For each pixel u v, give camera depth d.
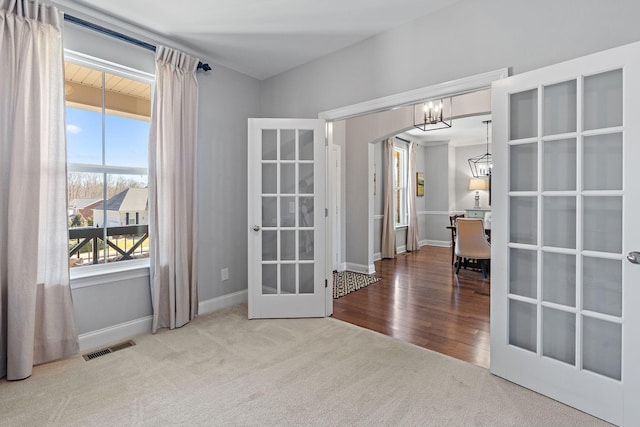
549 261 1.97
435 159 8.14
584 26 1.86
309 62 3.36
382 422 1.70
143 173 2.93
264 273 3.22
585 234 1.83
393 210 6.45
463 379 2.11
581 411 1.80
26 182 2.12
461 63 2.34
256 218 3.16
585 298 1.84
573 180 1.87
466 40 2.31
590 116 1.80
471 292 4.07
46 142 2.24
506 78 2.06
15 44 2.08
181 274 2.97
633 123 1.62
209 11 2.51
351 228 5.41
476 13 2.27
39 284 2.25
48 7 2.23
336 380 2.09
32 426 1.67
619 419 1.67
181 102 2.97
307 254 3.25
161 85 2.82
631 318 1.65
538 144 1.96
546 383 1.93
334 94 3.15
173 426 1.67
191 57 3.04
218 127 3.42
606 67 1.69
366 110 2.91
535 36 2.03
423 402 1.87
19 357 2.08
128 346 2.58
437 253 6.94
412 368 2.24
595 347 1.81
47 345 2.28
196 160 3.12
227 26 2.72
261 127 3.16
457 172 8.35
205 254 3.32
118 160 2.78
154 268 2.83
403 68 2.66
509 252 2.08
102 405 1.84
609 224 1.76
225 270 3.52
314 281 3.21
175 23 2.68
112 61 2.62
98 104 2.65
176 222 2.92
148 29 2.77
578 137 1.80
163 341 2.67
